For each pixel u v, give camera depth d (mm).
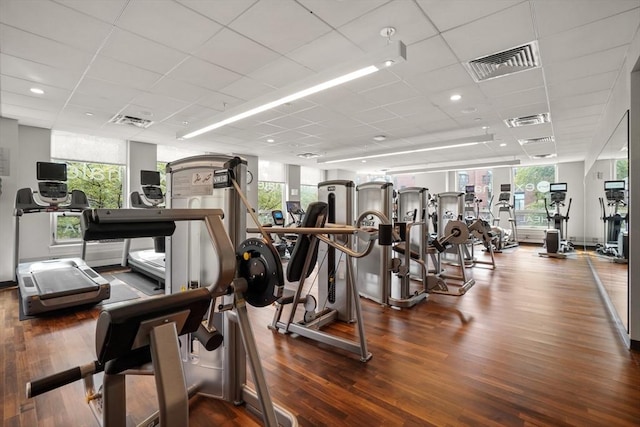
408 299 3980
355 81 3762
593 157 6316
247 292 1419
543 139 6766
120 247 6707
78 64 3279
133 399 2059
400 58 2627
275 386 2186
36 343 2914
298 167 11000
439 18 2525
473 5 2363
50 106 4562
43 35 2732
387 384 2213
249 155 8930
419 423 1813
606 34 2730
